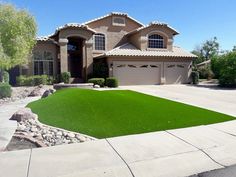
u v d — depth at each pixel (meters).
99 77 25.53
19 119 9.01
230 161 5.41
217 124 8.40
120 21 30.08
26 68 25.69
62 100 12.05
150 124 8.40
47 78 25.25
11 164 5.16
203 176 4.76
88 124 8.37
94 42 28.66
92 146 6.24
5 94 16.02
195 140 6.69
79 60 29.33
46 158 5.49
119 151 5.89
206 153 5.79
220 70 26.45
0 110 11.27
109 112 9.95
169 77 27.80
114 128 7.91
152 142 6.53
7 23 18.11
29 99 15.44
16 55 18.67
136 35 28.59
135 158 5.48
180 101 14.18
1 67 18.23
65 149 6.04
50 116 9.45
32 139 6.79
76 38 27.61
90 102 11.46
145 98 14.66
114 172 4.84
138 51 27.12
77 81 26.38
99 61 27.41
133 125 8.26
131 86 25.08
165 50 28.75
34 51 25.89
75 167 5.03
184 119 9.14
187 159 5.46
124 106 11.05
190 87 24.27
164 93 18.47
